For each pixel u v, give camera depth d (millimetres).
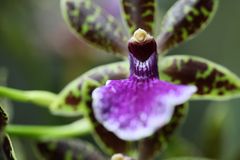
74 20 267
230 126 355
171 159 294
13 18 395
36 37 414
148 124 217
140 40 249
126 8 266
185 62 261
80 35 269
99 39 269
